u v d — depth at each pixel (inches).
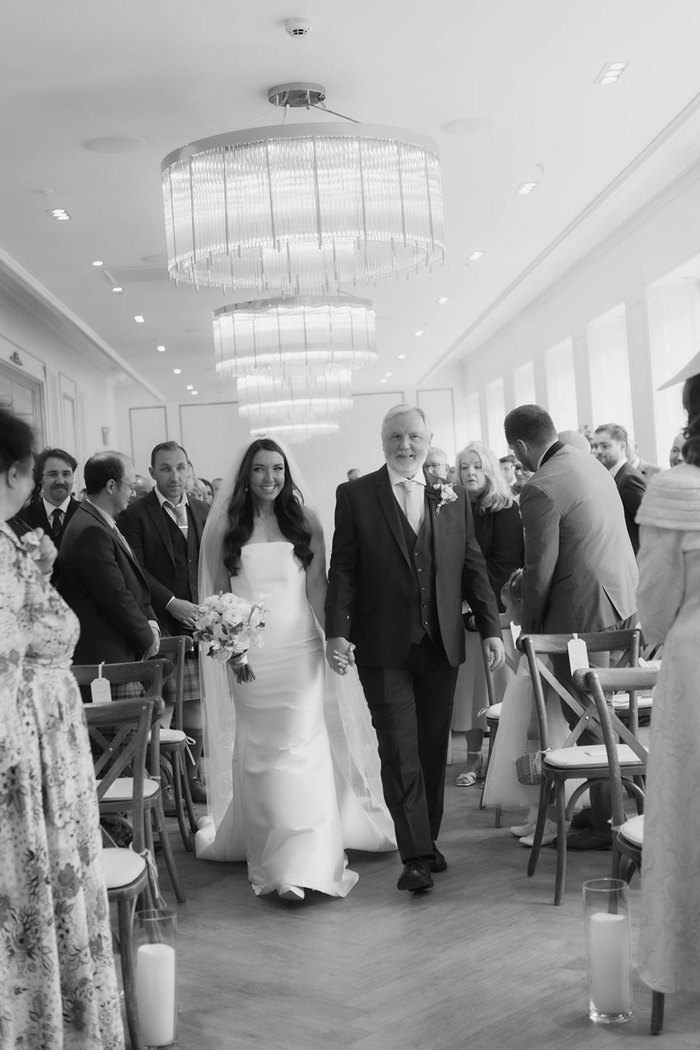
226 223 258.4
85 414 741.9
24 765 101.1
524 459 199.9
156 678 173.9
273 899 174.7
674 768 113.9
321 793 177.8
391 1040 123.2
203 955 151.6
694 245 391.2
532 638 177.6
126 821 160.7
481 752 253.1
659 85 305.1
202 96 290.7
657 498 114.7
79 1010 104.7
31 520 271.6
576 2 251.6
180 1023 129.6
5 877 100.6
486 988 135.9
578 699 183.8
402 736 176.2
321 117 309.4
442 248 280.5
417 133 262.1
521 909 163.2
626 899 124.8
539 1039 121.3
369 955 148.8
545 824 194.2
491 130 330.6
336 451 937.5
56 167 341.4
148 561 250.5
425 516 180.7
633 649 179.3
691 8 258.2
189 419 944.3
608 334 523.8
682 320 441.1
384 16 251.8
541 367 612.4
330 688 197.5
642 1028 122.6
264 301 442.0
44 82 276.7
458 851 195.6
